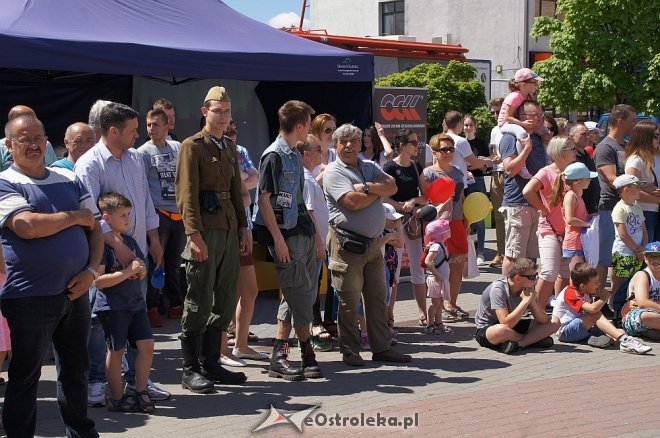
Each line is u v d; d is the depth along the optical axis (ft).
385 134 36.96
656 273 28.09
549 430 18.52
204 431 18.45
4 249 15.88
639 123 30.55
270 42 34.06
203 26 33.68
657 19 72.38
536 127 31.48
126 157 21.22
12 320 15.93
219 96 21.16
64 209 16.20
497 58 106.32
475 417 19.39
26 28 28.58
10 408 16.28
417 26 114.83
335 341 27.50
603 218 30.63
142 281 19.84
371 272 24.59
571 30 74.23
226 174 21.34
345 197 23.40
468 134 44.83
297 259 22.58
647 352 25.81
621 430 18.61
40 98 37.45
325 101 38.47
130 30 31.24
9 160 22.75
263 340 27.50
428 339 27.91
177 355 25.50
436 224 28.30
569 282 29.84
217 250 21.18
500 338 25.94
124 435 18.17
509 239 31.07
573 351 26.27
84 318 16.88
